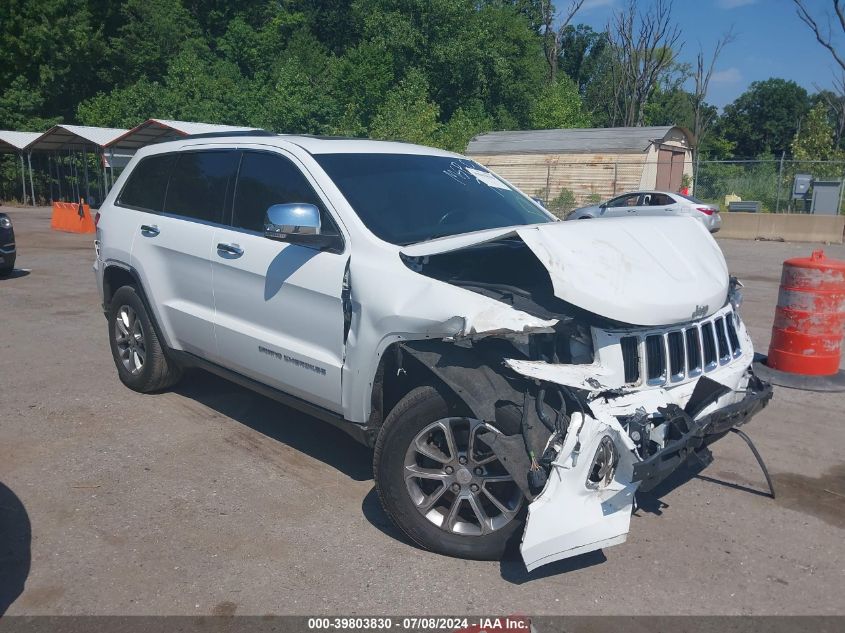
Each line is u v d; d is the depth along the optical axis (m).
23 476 4.43
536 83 46.62
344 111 39.88
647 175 27.89
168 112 38.56
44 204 36.06
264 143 4.70
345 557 3.59
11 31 40.16
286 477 4.47
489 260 4.04
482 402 3.25
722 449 5.05
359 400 3.89
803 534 3.89
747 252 18.42
